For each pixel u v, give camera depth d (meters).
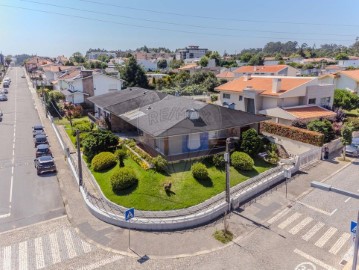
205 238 17.81
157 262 15.89
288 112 36.06
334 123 36.34
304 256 16.14
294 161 27.47
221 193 21.59
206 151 26.22
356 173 26.75
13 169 28.61
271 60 126.38
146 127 26.11
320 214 20.14
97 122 42.00
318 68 102.50
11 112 56.12
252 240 17.58
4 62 190.50
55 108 52.09
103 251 16.80
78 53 176.75
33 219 20.08
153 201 20.33
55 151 33.78
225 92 47.44
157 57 187.62
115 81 58.00
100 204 21.08
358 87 56.31
